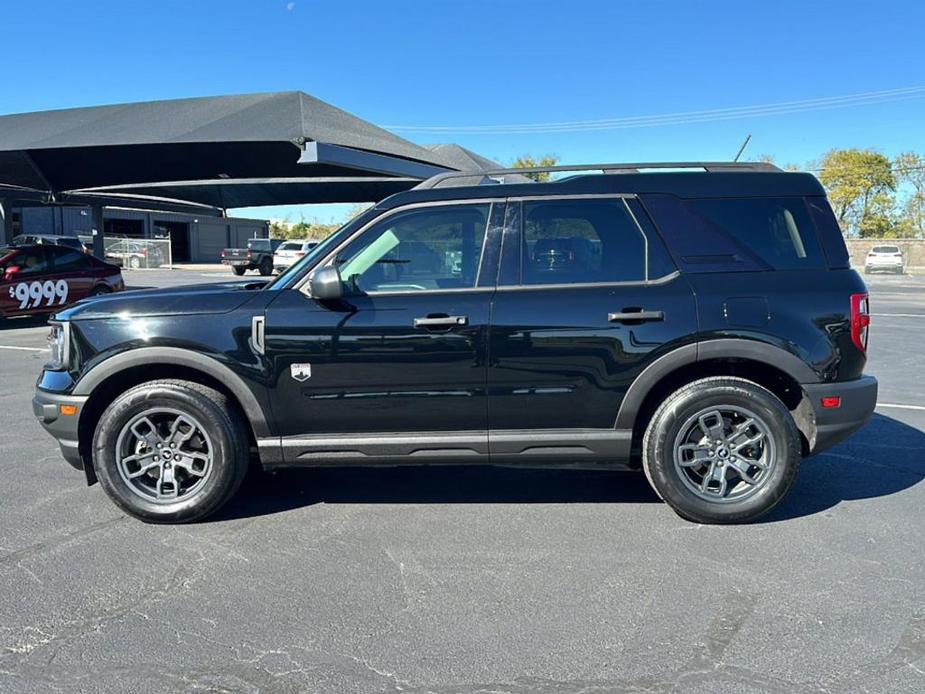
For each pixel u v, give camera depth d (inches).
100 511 174.4
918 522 166.2
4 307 520.4
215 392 163.9
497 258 162.2
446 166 582.2
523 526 165.9
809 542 155.3
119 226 2000.5
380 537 159.8
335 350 157.9
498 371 158.7
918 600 129.5
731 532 161.0
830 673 107.8
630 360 158.4
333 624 122.7
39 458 217.3
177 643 116.8
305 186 693.3
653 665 110.5
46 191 693.9
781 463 161.3
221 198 751.1
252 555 150.3
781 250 164.2
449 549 153.3
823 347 159.3
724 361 163.2
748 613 125.5
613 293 159.6
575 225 163.9
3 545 154.6
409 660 111.9
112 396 170.1
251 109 525.7
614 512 174.7
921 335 507.5
